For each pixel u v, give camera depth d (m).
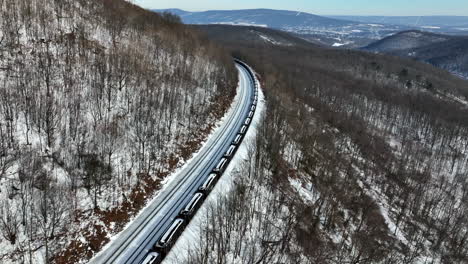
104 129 41.91
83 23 62.97
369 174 78.69
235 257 30.56
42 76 43.44
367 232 49.62
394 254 49.28
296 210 41.50
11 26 49.84
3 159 31.14
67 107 41.31
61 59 49.25
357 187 62.16
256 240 33.28
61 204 30.67
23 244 26.72
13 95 37.75
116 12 77.25
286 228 36.84
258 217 36.84
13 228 27.09
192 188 40.31
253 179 42.66
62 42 53.25
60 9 62.84
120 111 46.91
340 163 67.50
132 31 72.12
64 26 58.44
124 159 40.34
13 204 28.72
